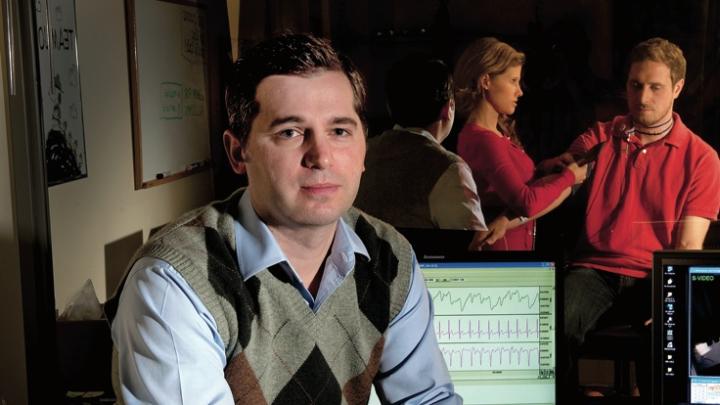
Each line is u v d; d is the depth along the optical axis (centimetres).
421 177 189
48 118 153
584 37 187
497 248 192
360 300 111
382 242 116
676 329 128
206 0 223
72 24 165
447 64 193
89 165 172
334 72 98
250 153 99
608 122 186
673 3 181
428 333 120
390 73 195
